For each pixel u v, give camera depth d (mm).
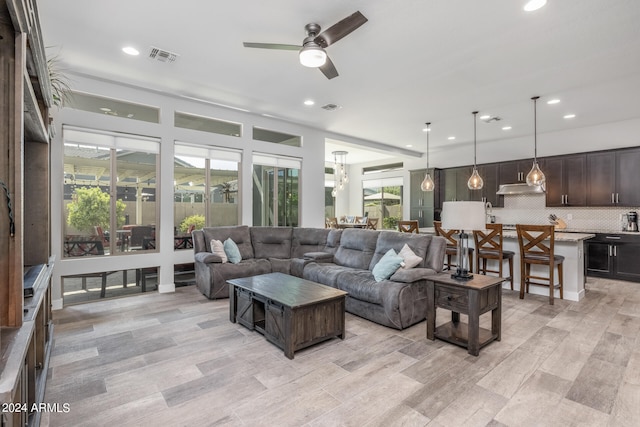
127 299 4207
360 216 10820
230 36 3020
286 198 6117
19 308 1260
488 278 2912
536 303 4090
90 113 4012
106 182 4230
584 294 4500
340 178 10422
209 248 4699
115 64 3625
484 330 3025
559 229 6141
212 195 5203
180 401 1997
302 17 2707
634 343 2855
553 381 2232
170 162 4648
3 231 1234
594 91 4273
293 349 2588
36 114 1774
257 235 5234
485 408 1932
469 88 4230
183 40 3100
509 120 5668
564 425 1778
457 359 2564
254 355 2631
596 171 5852
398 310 3129
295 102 4863
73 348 2734
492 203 7285
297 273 4578
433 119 5660
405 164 9242
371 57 3387
